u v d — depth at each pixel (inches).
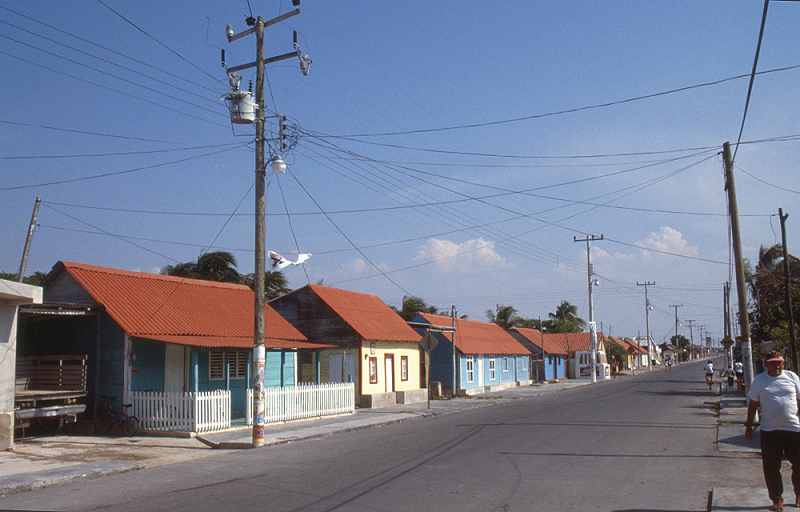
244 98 676.7
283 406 857.5
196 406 703.1
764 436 324.2
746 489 373.4
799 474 320.5
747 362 762.8
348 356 1155.9
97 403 739.4
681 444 578.9
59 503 370.6
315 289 1200.8
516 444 581.9
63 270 789.9
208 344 741.9
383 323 1304.1
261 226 676.7
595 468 454.6
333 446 617.6
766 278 1498.5
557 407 1052.5
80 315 757.9
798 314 1290.6
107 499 379.2
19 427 655.8
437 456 516.4
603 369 2637.8
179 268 1617.9
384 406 1162.6
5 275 1332.4
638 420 799.1
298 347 936.3
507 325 3075.8
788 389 321.7
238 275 1672.0
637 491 377.1
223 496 377.4
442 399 1403.8
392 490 382.0
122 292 810.2
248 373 916.0
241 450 614.5
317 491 384.2
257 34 696.4
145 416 721.0
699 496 364.8
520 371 2146.9
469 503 346.3
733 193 784.3
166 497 379.9
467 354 1652.3
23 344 774.5
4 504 371.9
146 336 725.3
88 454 578.6
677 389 1567.4
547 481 406.3
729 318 2006.6
